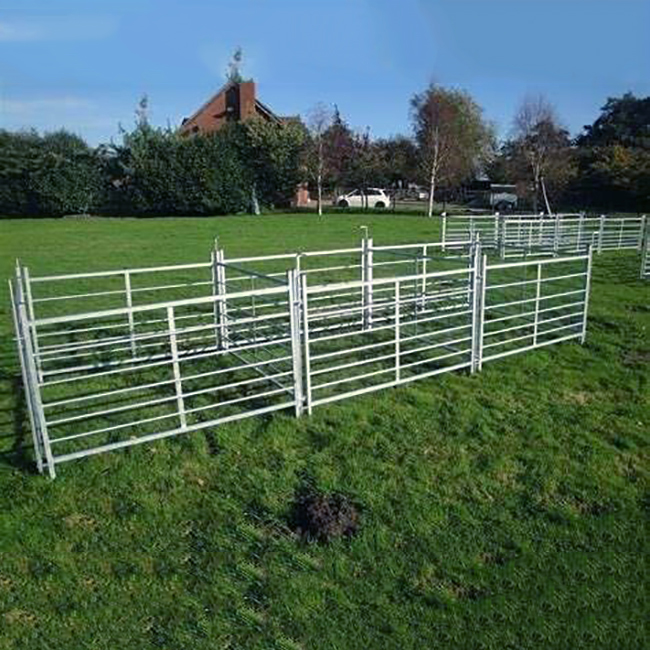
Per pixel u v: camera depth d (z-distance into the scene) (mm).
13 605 3496
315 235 23312
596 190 37500
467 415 5789
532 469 4910
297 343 5578
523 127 36688
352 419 5660
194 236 23125
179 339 7891
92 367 6227
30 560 3824
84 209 38219
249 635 3324
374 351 7672
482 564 3879
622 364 7332
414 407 5961
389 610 3500
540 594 3637
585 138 52812
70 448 5078
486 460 5020
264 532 4137
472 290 6832
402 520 4258
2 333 8492
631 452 5195
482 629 3385
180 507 4367
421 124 39312
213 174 37625
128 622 3404
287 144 39719
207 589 3635
